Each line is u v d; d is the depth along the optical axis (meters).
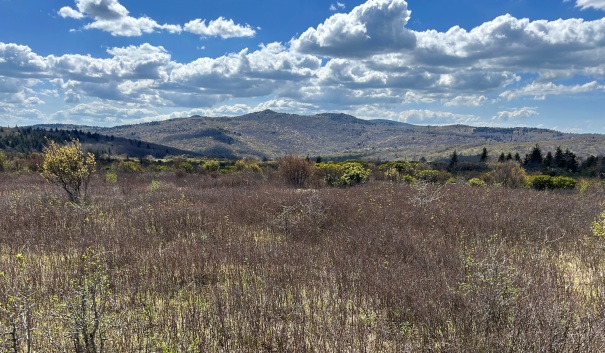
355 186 18.59
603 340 3.21
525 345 3.17
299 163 19.64
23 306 3.50
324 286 5.10
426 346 3.48
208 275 5.61
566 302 4.12
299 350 3.45
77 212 10.20
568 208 10.91
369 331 3.88
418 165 30.02
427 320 3.91
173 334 3.73
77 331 3.14
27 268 5.65
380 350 3.51
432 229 8.40
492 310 3.83
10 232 8.13
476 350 3.27
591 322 3.52
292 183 19.50
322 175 21.69
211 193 15.00
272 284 5.07
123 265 6.04
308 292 4.94
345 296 4.77
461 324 3.74
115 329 3.64
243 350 3.49
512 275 4.45
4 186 18.45
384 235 7.56
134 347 3.41
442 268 5.48
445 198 12.96
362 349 3.46
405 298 4.43
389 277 5.16
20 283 4.86
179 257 6.30
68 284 4.90
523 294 4.20
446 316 3.99
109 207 11.52
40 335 3.44
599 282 5.08
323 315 4.20
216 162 34.88
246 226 9.10
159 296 4.91
